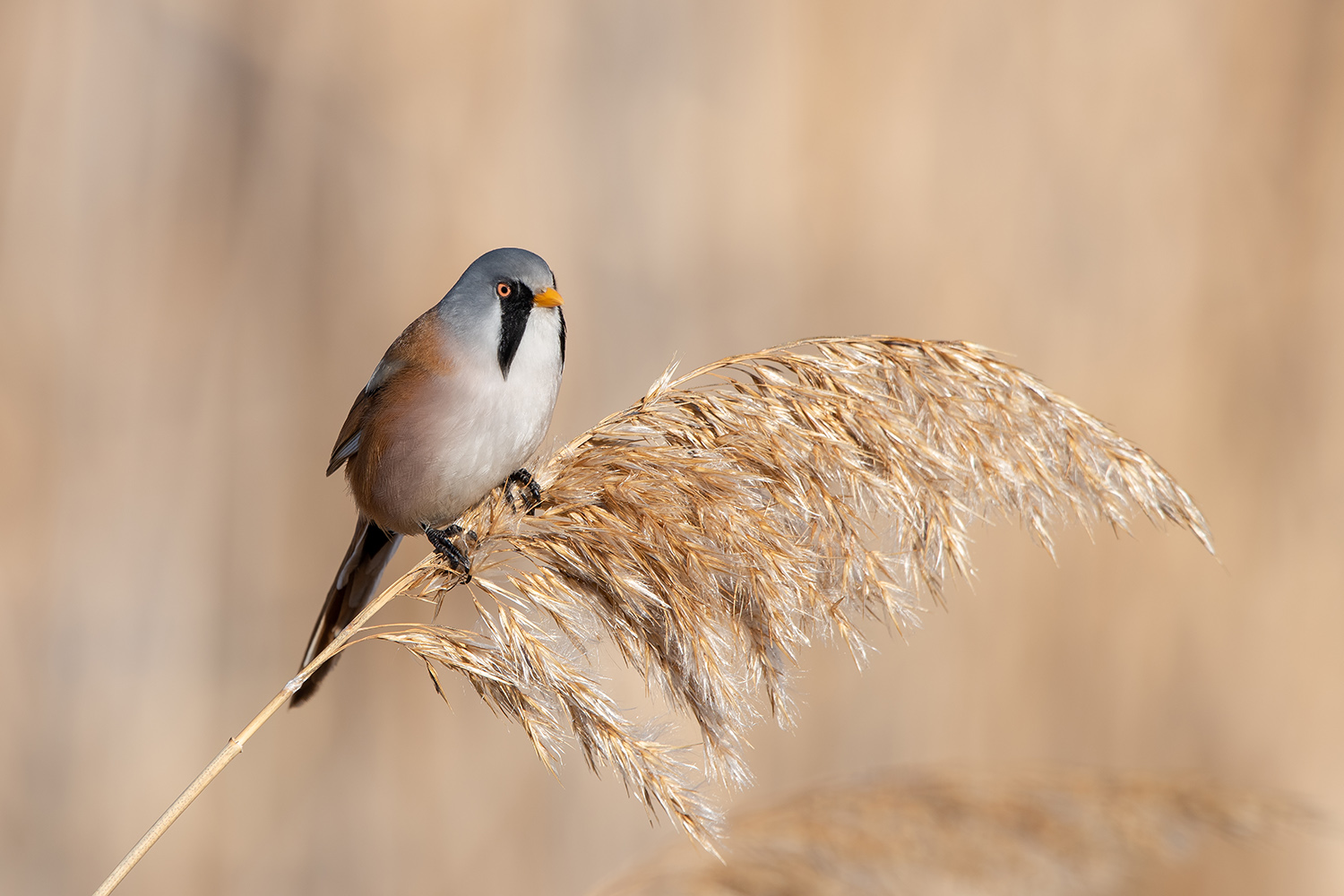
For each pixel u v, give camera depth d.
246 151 13.27
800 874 6.47
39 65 12.77
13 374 12.41
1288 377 13.92
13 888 11.16
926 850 6.58
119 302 12.81
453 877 11.38
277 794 11.67
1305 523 13.50
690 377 5.04
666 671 4.50
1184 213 14.09
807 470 4.69
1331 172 14.26
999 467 4.78
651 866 6.46
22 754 11.62
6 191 12.65
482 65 13.55
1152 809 6.75
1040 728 12.18
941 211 13.95
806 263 13.75
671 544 4.49
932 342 4.93
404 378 5.92
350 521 12.92
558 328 6.00
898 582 4.68
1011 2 14.17
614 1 13.76
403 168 13.44
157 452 12.68
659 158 13.76
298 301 13.23
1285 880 11.05
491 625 4.48
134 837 11.45
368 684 11.78
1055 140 14.12
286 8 13.36
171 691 12.18
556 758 4.42
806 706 11.66
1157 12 14.30
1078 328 13.80
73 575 12.23
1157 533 12.65
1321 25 14.38
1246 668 12.70
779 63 14.02
